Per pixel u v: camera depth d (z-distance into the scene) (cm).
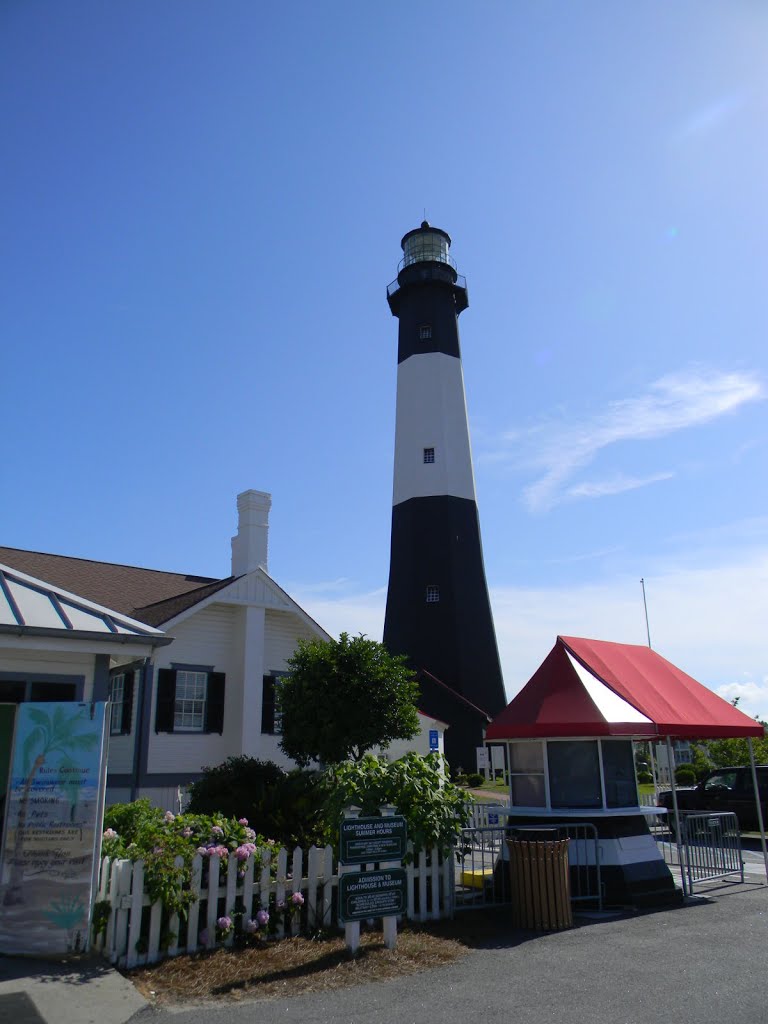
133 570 2314
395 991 679
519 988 686
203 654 1878
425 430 3822
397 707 1716
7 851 748
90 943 734
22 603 916
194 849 805
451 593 3575
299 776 1123
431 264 4056
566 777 1157
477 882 1158
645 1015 613
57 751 767
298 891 854
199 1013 616
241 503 2248
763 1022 596
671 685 1323
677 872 1319
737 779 2016
